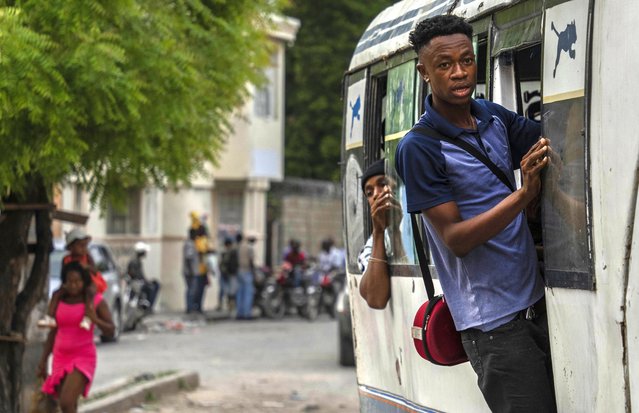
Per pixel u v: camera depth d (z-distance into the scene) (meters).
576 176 4.76
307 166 44.12
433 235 5.32
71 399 10.40
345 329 18.97
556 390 5.02
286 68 44.12
